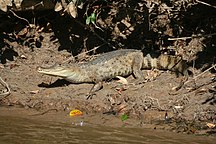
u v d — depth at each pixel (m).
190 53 8.23
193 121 6.54
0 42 8.91
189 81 7.50
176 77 7.81
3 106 7.49
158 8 8.43
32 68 8.53
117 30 8.70
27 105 7.44
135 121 6.71
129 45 8.87
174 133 6.23
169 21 8.47
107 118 6.86
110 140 6.00
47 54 8.85
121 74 8.17
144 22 8.55
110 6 8.67
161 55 8.16
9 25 9.05
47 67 7.90
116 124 6.64
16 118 6.95
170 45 8.52
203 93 7.11
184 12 8.44
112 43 8.86
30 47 8.96
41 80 8.16
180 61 7.88
